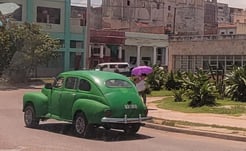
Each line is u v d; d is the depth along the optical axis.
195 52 60.78
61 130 15.46
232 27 98.25
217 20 128.62
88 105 13.73
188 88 26.25
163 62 77.31
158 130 16.86
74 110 14.22
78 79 14.62
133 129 14.80
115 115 13.60
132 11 103.62
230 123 17.50
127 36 72.88
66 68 61.56
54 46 47.59
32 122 16.11
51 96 15.50
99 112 13.45
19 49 45.44
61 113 14.95
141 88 20.72
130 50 74.69
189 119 18.77
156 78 35.16
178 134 15.84
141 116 14.20
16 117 19.53
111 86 14.03
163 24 110.19
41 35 46.84
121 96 13.85
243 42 55.50
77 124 14.19
